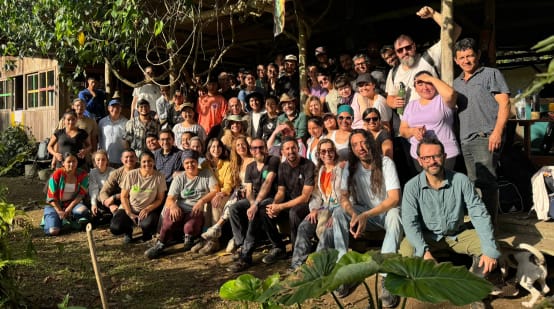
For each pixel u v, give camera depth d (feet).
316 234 15.46
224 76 26.04
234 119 20.30
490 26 22.18
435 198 12.57
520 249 12.71
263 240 19.17
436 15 14.87
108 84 32.45
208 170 18.69
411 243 12.76
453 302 6.89
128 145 23.85
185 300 13.48
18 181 35.01
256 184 17.04
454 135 14.15
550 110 21.44
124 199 19.38
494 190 13.61
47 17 26.35
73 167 21.13
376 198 14.06
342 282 6.93
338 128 17.22
